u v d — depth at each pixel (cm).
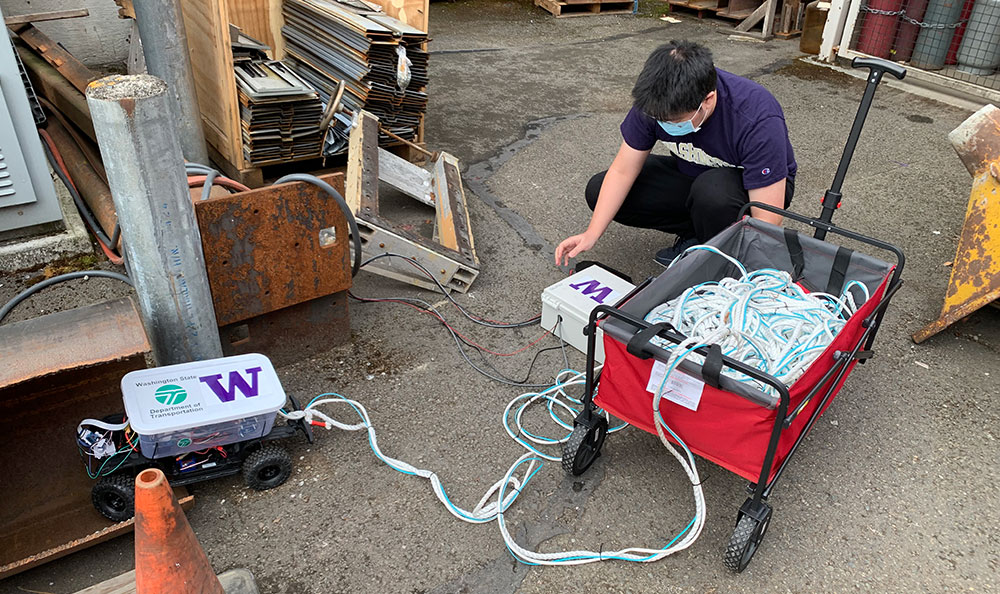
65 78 426
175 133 193
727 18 787
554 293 293
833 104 561
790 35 729
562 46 695
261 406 209
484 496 225
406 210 396
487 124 508
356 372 275
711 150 281
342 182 251
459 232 338
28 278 320
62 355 184
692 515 223
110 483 200
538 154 467
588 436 227
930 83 598
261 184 375
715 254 251
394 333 297
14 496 215
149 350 189
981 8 560
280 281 253
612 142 489
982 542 218
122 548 207
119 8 518
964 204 418
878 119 536
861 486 235
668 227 334
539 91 576
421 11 401
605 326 199
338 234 258
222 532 211
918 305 328
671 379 190
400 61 374
